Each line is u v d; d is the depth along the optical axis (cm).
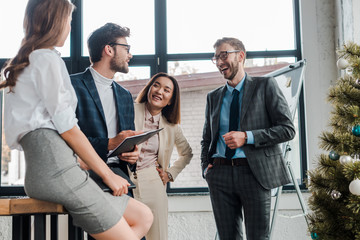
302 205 283
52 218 165
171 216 321
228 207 233
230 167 230
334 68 330
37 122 127
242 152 228
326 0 335
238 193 229
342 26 319
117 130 203
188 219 320
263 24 342
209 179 240
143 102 260
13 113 128
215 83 337
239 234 237
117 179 143
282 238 317
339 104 230
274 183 224
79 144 132
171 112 260
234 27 343
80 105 191
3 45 339
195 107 338
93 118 191
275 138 221
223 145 238
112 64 203
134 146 183
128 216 155
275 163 228
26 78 128
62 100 129
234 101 239
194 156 334
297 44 338
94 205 130
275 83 236
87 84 196
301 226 317
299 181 328
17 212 131
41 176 125
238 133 220
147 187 238
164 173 263
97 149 182
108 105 203
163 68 337
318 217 231
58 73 128
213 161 245
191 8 344
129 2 343
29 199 132
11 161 331
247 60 340
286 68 290
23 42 135
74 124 131
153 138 250
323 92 328
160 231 236
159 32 339
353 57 227
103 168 138
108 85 205
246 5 344
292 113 275
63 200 126
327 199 226
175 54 338
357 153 219
